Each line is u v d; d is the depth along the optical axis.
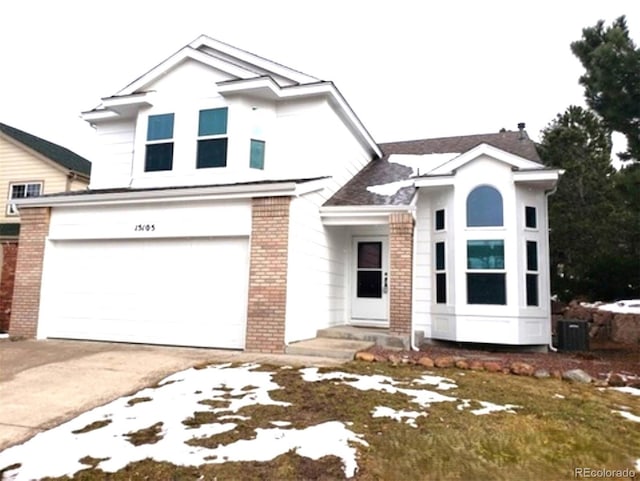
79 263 9.90
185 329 8.95
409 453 3.85
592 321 13.18
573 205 18.55
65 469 3.58
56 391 5.74
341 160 12.18
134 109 12.01
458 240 10.45
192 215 9.09
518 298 9.95
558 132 19.67
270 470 3.49
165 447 3.91
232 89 10.75
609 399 5.87
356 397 5.37
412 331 9.52
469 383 6.31
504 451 3.99
